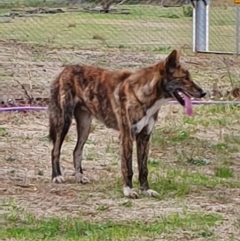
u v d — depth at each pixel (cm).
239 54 2184
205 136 1348
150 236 796
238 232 820
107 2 2992
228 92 1666
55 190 979
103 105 990
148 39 2409
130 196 953
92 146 1233
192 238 796
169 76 942
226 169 1112
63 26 2630
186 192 984
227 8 2722
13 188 983
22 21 2697
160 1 3028
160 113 1484
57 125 1030
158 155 1206
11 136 1276
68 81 1024
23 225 830
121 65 1936
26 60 1947
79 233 802
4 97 1533
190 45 2302
